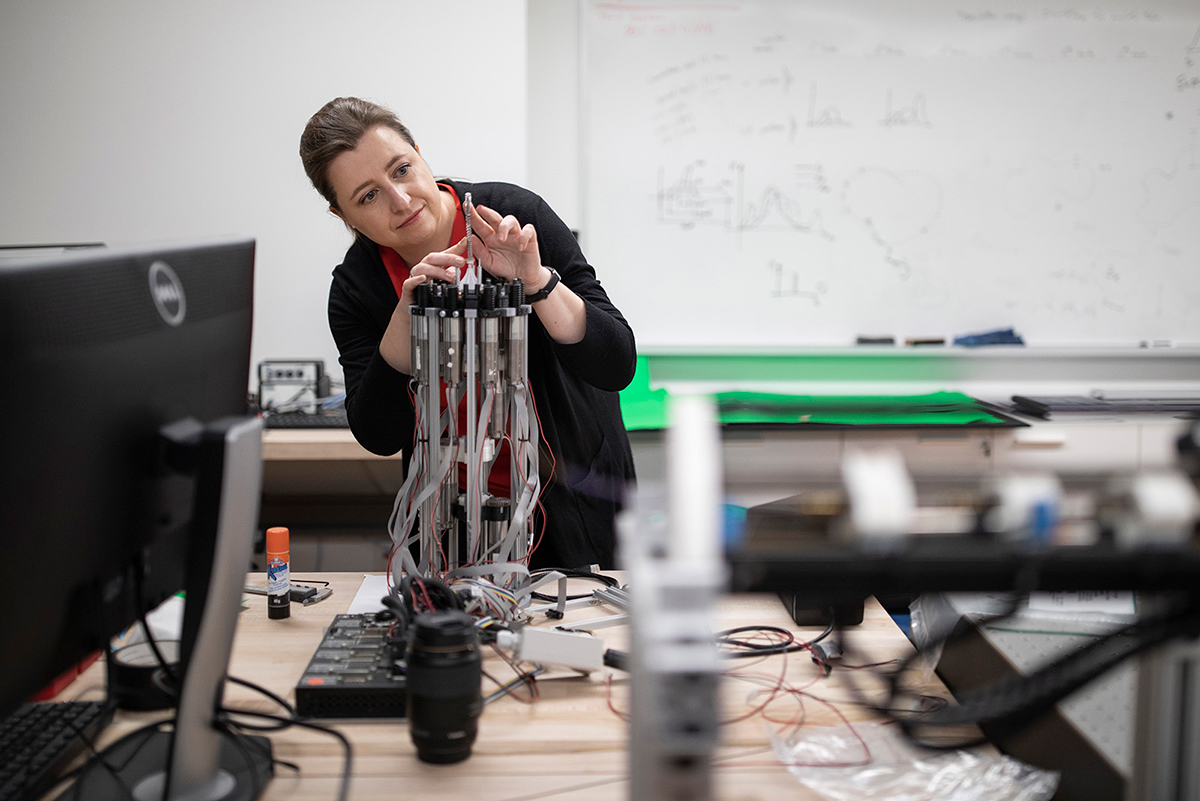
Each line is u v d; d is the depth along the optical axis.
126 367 0.72
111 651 0.91
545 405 1.48
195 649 0.75
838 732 0.89
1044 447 0.86
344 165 1.32
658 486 0.62
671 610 0.52
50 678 0.71
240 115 2.86
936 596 1.06
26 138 2.83
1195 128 3.14
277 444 2.36
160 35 2.81
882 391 3.25
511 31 2.85
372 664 0.97
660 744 0.48
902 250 3.17
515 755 0.85
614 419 1.64
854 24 3.06
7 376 0.59
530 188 3.14
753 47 3.06
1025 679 0.77
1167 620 0.66
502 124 2.88
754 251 3.17
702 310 3.20
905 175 3.13
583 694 0.97
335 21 2.83
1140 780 0.68
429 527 1.14
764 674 1.01
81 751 0.86
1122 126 3.13
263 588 1.29
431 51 2.85
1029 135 3.13
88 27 2.79
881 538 0.63
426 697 0.81
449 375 1.10
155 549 0.83
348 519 2.91
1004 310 3.21
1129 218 3.18
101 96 2.83
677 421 0.55
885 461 0.67
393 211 1.35
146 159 2.86
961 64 3.08
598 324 1.36
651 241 3.16
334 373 2.97
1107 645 0.72
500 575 1.15
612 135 3.10
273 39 2.83
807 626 1.14
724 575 0.60
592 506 1.53
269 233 2.91
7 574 0.62
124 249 0.73
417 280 1.13
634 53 3.06
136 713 0.94
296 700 0.92
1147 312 3.22
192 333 0.83
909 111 3.11
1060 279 3.20
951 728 0.90
